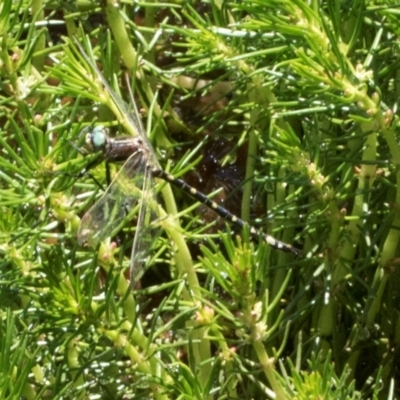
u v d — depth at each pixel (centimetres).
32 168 134
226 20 173
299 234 172
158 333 146
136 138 158
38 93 170
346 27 163
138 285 201
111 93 150
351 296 169
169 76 193
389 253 161
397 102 152
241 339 138
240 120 225
